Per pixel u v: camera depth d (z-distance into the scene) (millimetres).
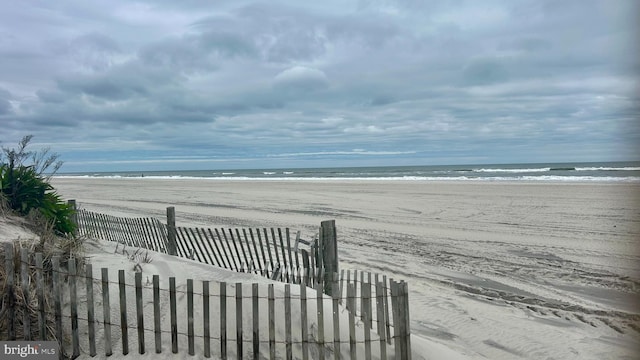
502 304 8375
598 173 53656
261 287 5828
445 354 5645
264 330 5195
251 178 72000
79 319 5320
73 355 4949
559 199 25000
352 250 13172
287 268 7438
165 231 9656
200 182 57625
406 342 4930
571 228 16219
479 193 29594
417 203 25188
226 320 5254
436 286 9492
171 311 4934
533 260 11766
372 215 20797
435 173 70562
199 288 5879
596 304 8328
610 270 10641
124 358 4898
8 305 5055
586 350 6477
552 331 7141
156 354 4918
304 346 4832
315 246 6945
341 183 45719
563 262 11484
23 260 5012
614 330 7172
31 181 8562
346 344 5160
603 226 16438
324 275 6602
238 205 25984
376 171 97375
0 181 8062
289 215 21016
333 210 22891
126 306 5289
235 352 4969
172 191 39594
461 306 8234
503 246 13555
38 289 4984
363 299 4938
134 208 24797
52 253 6156
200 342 5039
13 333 5023
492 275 10344
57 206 8625
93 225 12039
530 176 49938
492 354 6375
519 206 22594
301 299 4883
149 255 7656
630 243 13531
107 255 7254
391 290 4996
